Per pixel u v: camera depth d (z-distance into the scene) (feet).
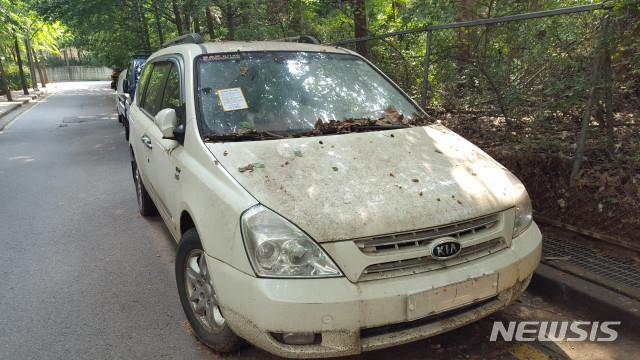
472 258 8.63
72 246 16.52
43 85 138.92
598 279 11.44
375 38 22.30
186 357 10.12
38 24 100.89
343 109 12.21
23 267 14.89
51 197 22.71
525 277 9.19
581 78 13.48
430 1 22.98
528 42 15.14
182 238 10.46
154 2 56.80
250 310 7.95
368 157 9.92
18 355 10.36
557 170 14.37
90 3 54.29
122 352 10.37
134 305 12.41
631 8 11.73
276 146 10.14
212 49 12.96
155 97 15.33
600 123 14.19
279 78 12.35
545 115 15.21
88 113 62.90
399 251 8.04
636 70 12.73
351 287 7.74
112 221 19.07
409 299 7.83
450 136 11.83
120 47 72.64
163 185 12.85
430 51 19.70
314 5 35.58
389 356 9.86
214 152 10.02
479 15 22.00
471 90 17.76
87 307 12.35
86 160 31.30
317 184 8.82
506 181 9.92
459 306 8.34
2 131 47.42
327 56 13.69
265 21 35.88
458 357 9.84
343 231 7.91
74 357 10.25
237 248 8.21
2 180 26.25
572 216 13.96
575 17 13.79
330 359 9.66
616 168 13.44
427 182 9.21
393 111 12.51
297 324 7.63
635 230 12.42
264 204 8.33
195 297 10.24
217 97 11.53
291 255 7.82
